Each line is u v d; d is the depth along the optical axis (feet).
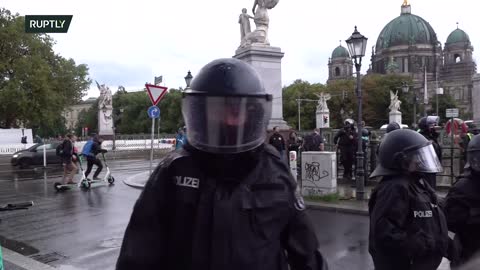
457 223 12.14
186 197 6.24
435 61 436.35
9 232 29.53
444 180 47.21
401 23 446.60
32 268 20.81
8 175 71.10
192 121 6.28
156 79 59.57
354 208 34.22
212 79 6.20
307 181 39.75
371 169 47.42
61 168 82.69
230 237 5.98
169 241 6.46
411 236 10.05
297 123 304.30
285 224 6.41
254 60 69.00
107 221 32.60
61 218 34.04
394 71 409.49
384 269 10.36
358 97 39.22
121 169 77.56
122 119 327.47
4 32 146.00
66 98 168.86
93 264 22.21
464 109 397.60
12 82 144.05
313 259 6.68
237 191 6.15
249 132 6.18
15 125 164.96
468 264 12.09
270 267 6.14
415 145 10.48
